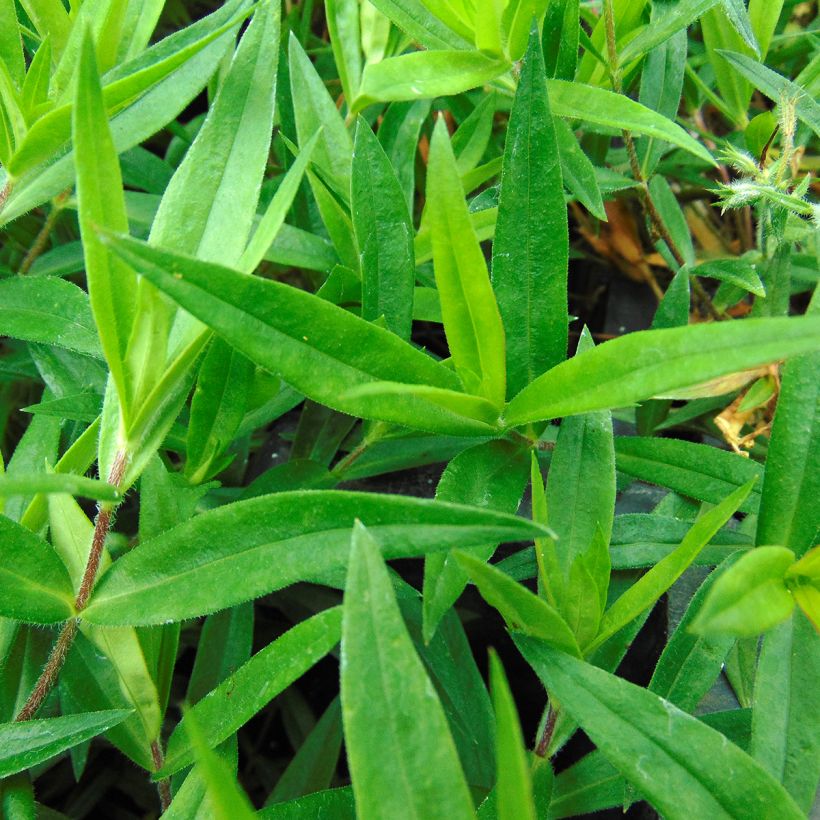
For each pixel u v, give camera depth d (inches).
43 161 4.6
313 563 3.2
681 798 3.0
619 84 5.3
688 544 3.4
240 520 3.3
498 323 3.6
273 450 6.6
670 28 5.1
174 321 3.6
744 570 2.9
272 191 5.9
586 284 8.4
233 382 4.4
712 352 2.8
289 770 5.2
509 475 3.9
